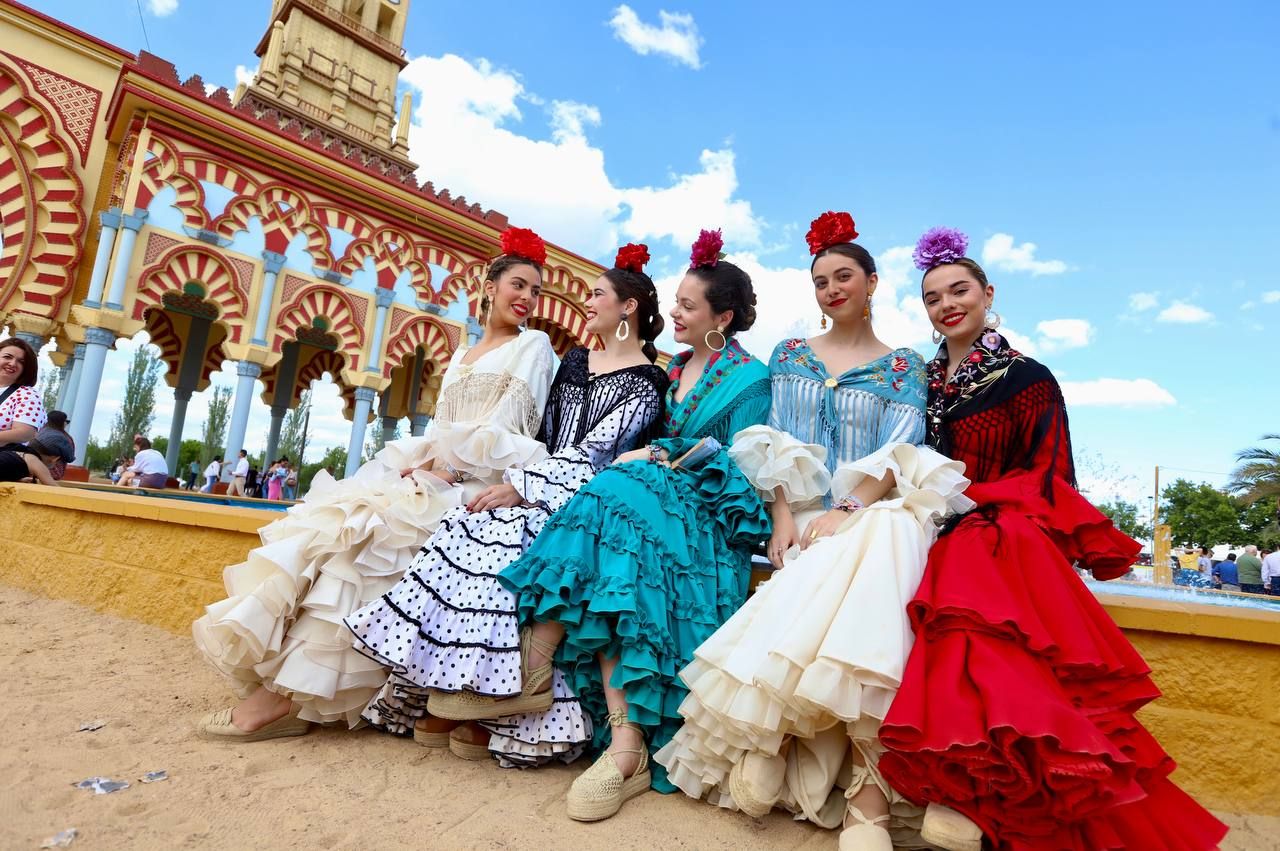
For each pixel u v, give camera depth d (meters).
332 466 43.50
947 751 1.36
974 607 1.49
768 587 1.81
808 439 2.54
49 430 7.50
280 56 21.33
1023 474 2.06
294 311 10.80
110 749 1.91
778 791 1.68
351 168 11.36
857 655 1.48
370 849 1.45
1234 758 2.05
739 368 2.60
